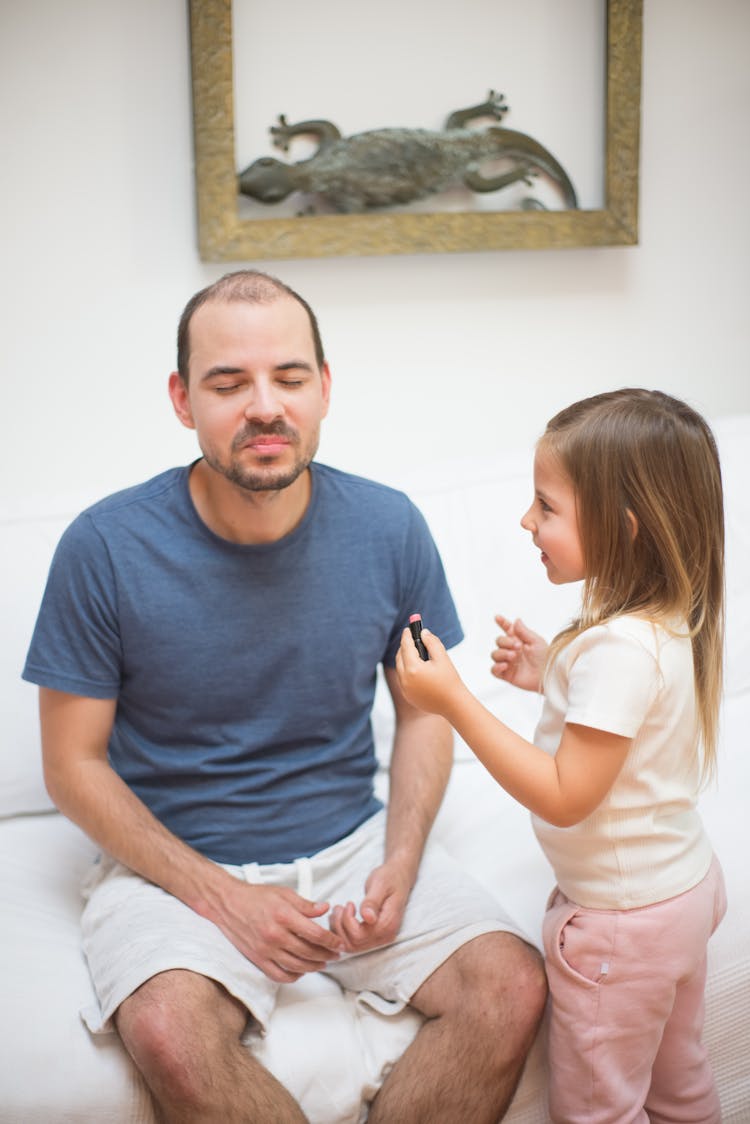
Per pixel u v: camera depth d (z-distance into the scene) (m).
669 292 2.51
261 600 1.50
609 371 2.50
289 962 1.35
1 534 1.81
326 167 2.18
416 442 2.39
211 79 2.06
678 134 2.44
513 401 2.45
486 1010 1.32
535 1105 1.39
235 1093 1.22
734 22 2.43
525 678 1.52
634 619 1.28
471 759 1.92
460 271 2.34
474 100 2.27
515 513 2.07
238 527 1.48
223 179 2.10
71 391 2.17
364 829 1.60
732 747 1.91
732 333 2.58
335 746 1.58
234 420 1.40
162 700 1.50
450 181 2.26
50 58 2.04
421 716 1.65
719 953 1.46
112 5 2.04
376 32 2.18
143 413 2.21
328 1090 1.32
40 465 2.18
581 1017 1.31
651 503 1.29
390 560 1.58
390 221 2.21
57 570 1.47
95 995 1.36
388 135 2.20
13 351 2.12
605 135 2.34
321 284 2.26
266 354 1.40
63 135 2.07
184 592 1.48
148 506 1.50
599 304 2.46
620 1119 1.31
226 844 1.52
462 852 1.71
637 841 1.30
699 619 1.32
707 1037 1.46
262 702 1.53
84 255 2.12
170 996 1.26
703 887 1.34
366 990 1.45
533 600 2.04
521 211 2.29
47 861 1.65
